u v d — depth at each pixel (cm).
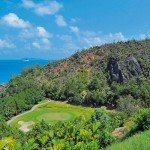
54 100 17375
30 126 13062
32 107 16262
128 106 13212
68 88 16975
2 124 9775
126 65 17175
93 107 15362
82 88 16975
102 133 4331
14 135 8725
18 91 18700
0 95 19112
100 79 17500
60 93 17188
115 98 15112
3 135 8706
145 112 4241
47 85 18600
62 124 7519
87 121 6994
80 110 15000
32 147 4294
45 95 17925
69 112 14738
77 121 7681
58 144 3700
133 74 16838
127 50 19800
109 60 18138
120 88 15375
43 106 16050
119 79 16850
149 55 18588
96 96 15438
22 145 4228
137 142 3150
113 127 6644
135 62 17138
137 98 14675
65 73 19800
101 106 15238
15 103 15500
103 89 16450
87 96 15825
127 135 4369
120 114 10025
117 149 3134
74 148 3675
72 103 16262
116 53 19225
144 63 17275
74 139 4428
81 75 18750
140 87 15075
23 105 15688
